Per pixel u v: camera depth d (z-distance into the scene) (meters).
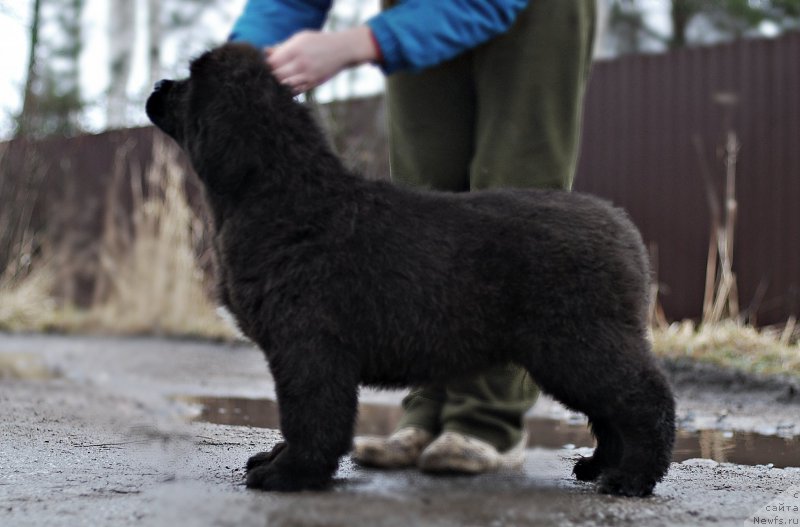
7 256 10.30
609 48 16.53
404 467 2.84
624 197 7.66
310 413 2.32
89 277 10.69
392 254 2.41
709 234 7.29
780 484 2.63
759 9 15.16
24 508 2.16
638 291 2.45
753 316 6.97
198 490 2.35
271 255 2.37
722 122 7.24
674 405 2.43
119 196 10.56
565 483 2.60
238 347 7.99
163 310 8.97
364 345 2.40
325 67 2.60
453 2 2.64
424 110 3.12
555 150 2.90
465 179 3.14
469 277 2.42
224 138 2.44
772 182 7.02
